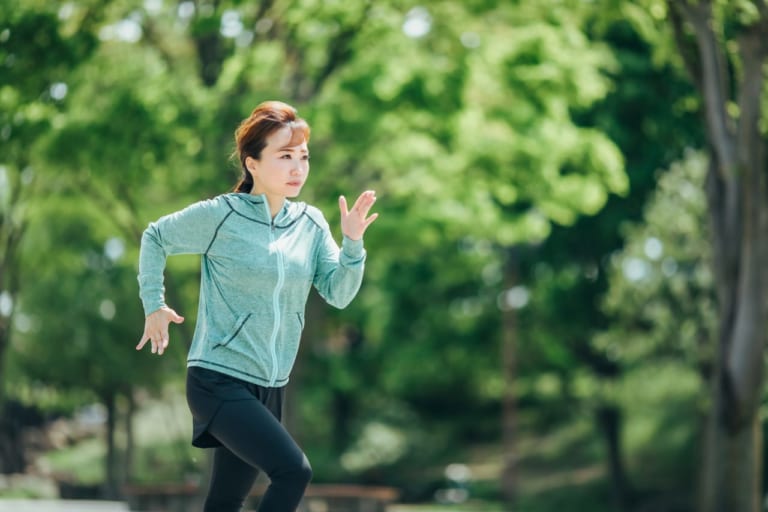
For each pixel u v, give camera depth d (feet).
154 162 72.95
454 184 86.02
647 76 116.26
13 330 134.82
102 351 133.80
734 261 77.87
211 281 22.84
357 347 215.31
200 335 22.86
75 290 134.62
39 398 137.90
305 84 82.74
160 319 22.65
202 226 22.57
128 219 93.04
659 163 128.98
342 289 23.34
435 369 190.70
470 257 137.18
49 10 69.92
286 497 21.18
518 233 95.61
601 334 161.99
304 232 23.43
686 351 151.12
